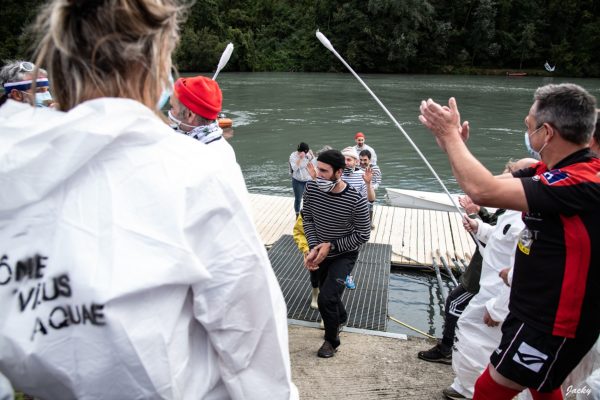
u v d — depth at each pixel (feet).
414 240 23.06
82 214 2.56
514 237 8.91
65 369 2.52
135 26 2.72
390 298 18.69
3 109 2.87
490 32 150.20
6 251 2.59
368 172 21.25
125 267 2.50
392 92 103.96
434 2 154.92
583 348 6.12
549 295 6.02
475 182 5.36
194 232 2.74
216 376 3.02
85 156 2.55
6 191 2.55
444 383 11.02
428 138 57.82
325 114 75.25
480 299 9.58
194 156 2.83
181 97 8.82
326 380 11.12
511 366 6.39
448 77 142.41
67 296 2.48
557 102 5.88
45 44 2.83
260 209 27.40
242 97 94.94
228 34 151.94
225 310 2.86
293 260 19.66
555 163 6.06
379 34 149.07
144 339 2.53
